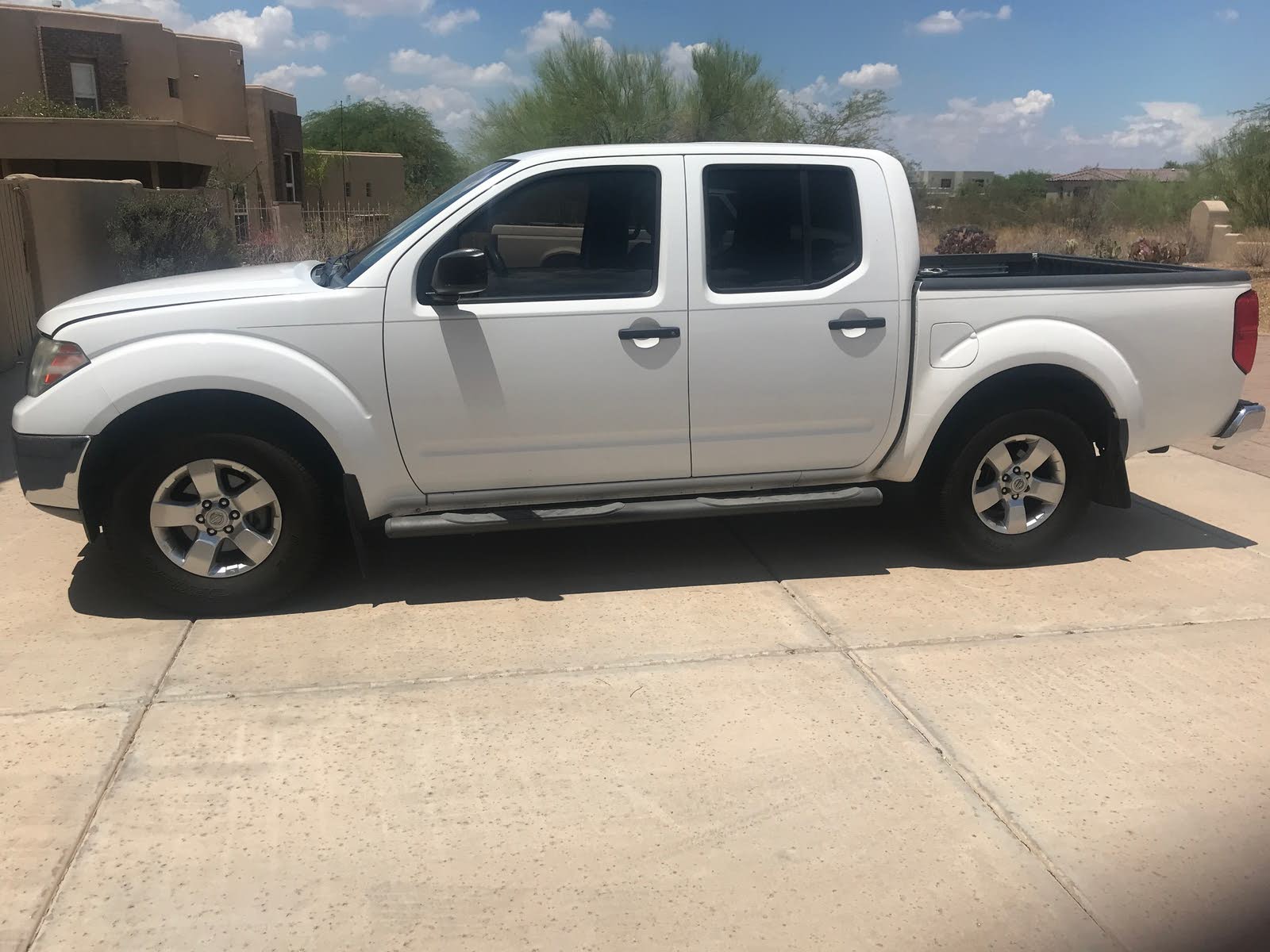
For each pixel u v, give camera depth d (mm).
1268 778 3428
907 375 4809
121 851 3021
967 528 5105
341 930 2730
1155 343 4973
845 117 25672
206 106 31547
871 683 4039
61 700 3852
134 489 4352
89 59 27688
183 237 14711
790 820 3201
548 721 3750
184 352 4188
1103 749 3596
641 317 4504
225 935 2709
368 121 57594
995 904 2848
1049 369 4910
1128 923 2779
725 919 2779
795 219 4648
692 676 4090
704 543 5562
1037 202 34406
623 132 25078
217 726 3689
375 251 4598
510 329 4402
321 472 4539
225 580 4523
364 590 4891
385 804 3258
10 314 10164
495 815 3215
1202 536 5715
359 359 4320
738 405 4680
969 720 3779
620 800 3291
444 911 2805
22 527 5746
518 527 4578
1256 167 22625
